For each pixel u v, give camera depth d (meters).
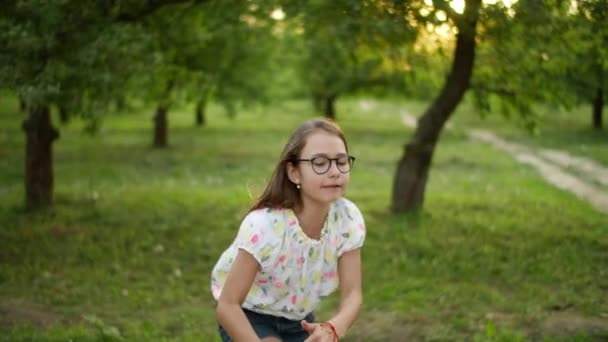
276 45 19.34
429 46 8.66
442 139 27.19
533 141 25.33
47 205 10.36
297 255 2.66
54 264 7.55
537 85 8.84
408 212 10.23
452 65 9.62
